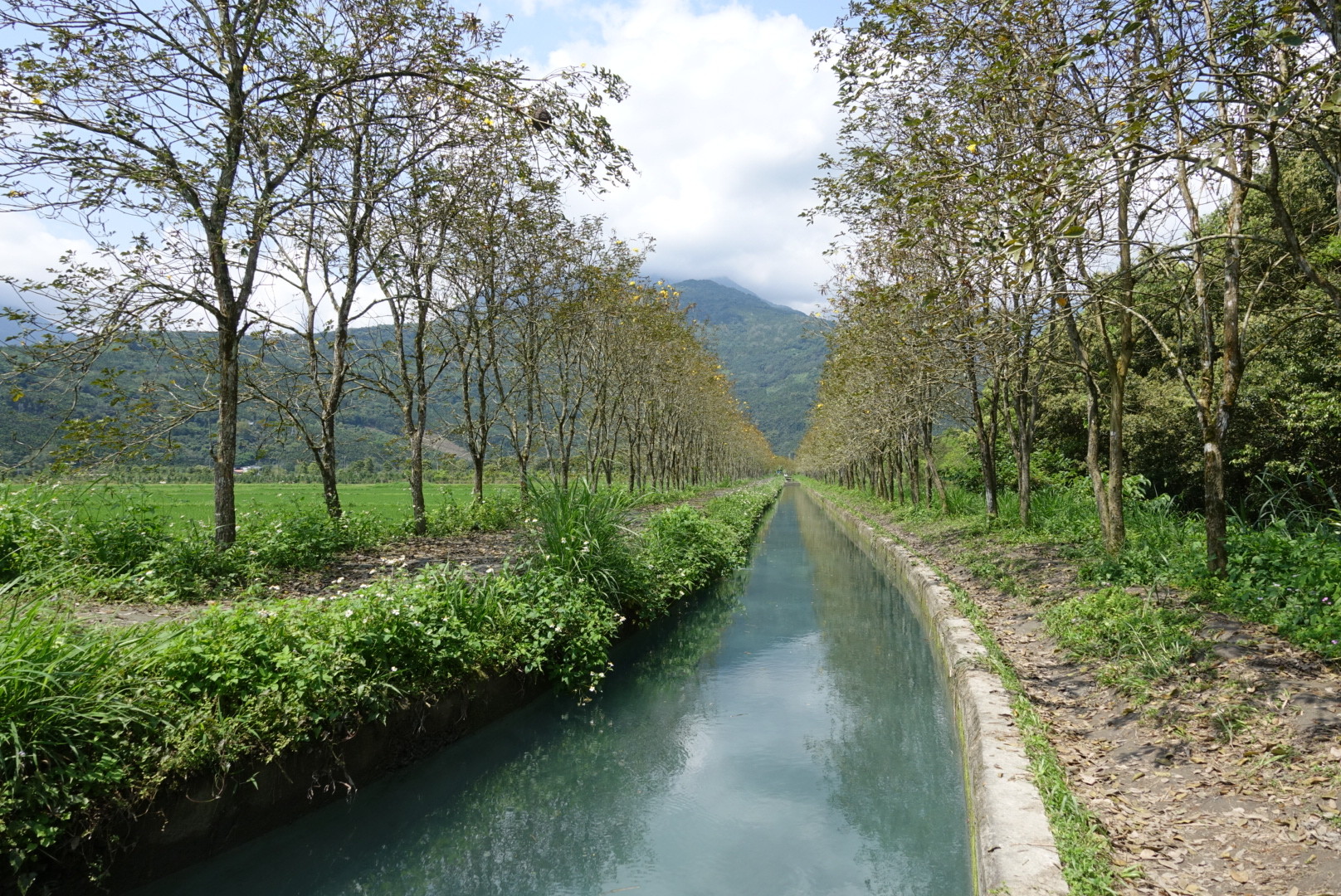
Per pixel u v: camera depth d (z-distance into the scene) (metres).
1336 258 8.93
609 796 6.08
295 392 12.04
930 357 12.59
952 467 27.92
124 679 4.25
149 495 10.61
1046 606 8.72
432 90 9.75
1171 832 3.85
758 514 31.27
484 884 4.91
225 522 9.20
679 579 11.66
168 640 4.68
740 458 83.12
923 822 5.51
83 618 6.16
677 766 6.60
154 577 7.76
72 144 7.69
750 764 6.61
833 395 27.20
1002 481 23.17
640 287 21.53
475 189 13.51
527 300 16.48
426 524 14.42
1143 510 12.34
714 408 44.09
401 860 5.27
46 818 3.56
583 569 9.01
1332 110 4.04
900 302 11.45
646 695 8.45
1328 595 5.79
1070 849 3.58
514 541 12.55
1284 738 4.40
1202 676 5.43
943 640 8.85
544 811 5.87
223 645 4.85
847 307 16.97
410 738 5.84
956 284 7.84
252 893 4.57
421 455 14.51
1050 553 11.55
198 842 4.29
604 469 25.38
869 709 7.95
